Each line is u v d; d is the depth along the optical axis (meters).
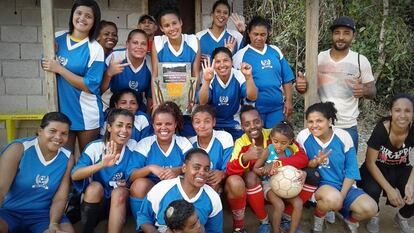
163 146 3.46
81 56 3.51
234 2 5.82
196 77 3.95
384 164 3.73
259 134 3.53
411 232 3.72
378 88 8.66
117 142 3.24
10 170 3.06
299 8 7.97
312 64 3.90
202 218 3.03
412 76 8.65
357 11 7.66
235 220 3.41
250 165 3.45
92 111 3.63
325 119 3.47
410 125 3.55
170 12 3.87
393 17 7.65
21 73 5.56
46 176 3.16
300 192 3.45
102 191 3.19
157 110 3.39
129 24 5.65
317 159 3.42
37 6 5.47
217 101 3.94
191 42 4.03
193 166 2.91
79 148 3.81
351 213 3.56
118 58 3.97
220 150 3.54
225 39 4.52
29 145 3.15
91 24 3.50
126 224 3.63
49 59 3.39
